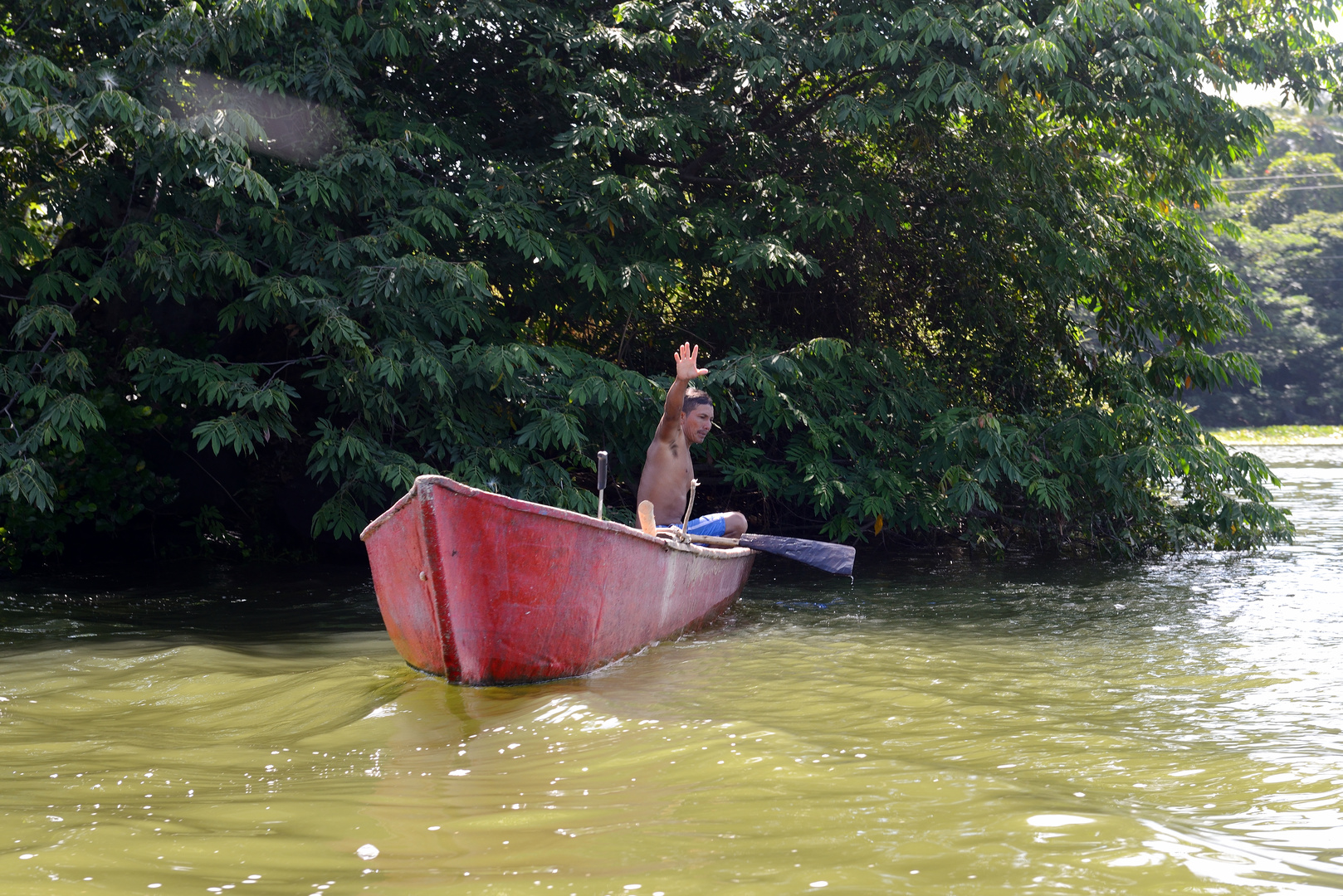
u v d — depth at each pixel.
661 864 2.16
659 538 5.12
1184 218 11.62
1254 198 52.62
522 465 8.29
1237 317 11.08
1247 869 2.08
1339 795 2.65
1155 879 2.02
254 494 9.70
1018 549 10.64
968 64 9.11
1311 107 10.48
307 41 7.87
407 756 3.29
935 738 3.38
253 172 6.74
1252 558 9.59
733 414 9.21
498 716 3.84
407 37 8.43
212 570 8.86
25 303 8.50
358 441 7.58
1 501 7.96
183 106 7.38
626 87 8.74
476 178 8.55
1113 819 2.37
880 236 11.20
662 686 4.35
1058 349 11.70
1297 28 10.29
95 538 9.46
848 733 3.46
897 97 9.01
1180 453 9.49
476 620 4.23
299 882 2.10
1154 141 10.77
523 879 2.10
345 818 2.57
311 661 5.10
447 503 4.04
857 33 8.95
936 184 11.08
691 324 10.88
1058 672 4.62
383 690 4.32
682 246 9.80
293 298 7.25
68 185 7.88
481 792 2.81
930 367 11.65
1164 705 3.90
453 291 7.97
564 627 4.46
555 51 9.15
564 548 4.39
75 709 4.15
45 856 2.25
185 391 7.62
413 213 7.89
